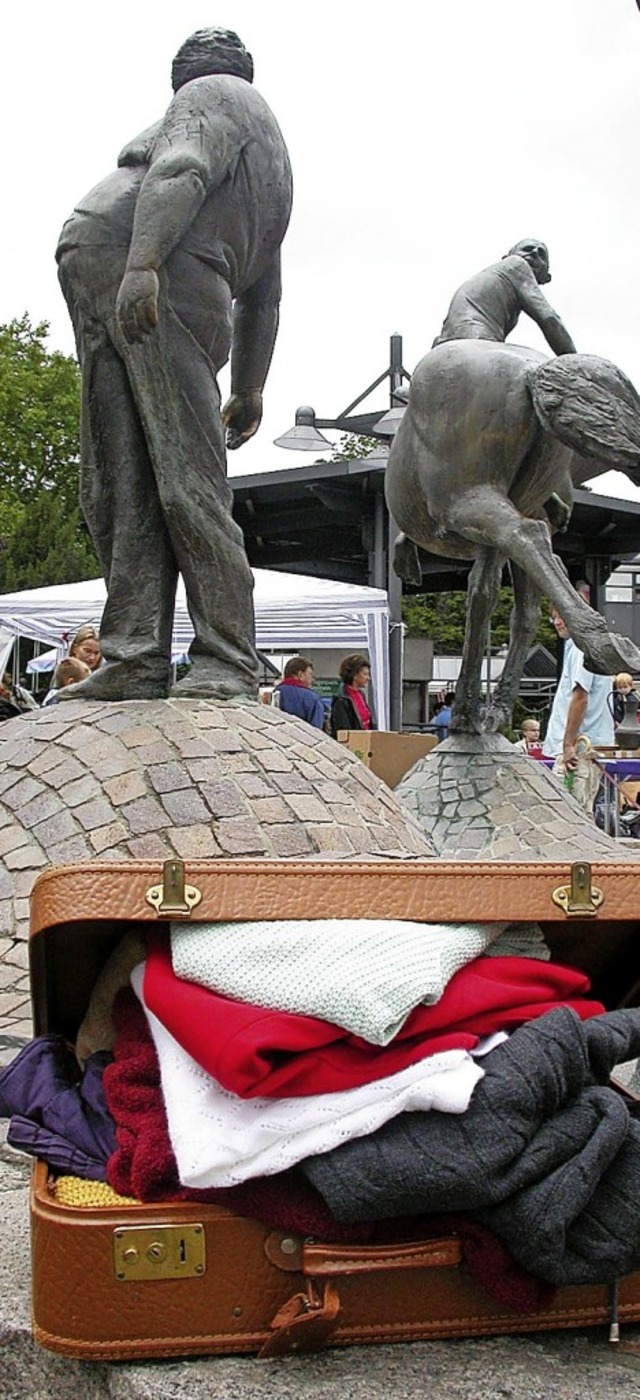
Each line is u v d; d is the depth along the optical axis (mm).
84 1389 1983
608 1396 1815
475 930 2123
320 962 1975
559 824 6812
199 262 5223
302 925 2051
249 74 5422
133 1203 1973
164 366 5230
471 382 6488
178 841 4477
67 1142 2189
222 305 5316
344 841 4711
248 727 5066
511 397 6445
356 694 12070
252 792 4711
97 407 5363
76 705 5238
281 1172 1930
